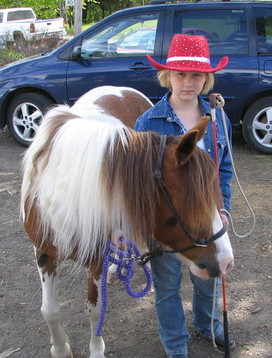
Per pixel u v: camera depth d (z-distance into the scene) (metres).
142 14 6.38
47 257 2.41
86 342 2.95
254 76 6.14
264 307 3.25
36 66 6.70
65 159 1.94
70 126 2.02
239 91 6.21
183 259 2.04
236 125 6.46
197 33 6.28
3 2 20.55
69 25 28.80
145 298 3.38
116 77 6.40
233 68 6.15
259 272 3.66
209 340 2.92
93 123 2.02
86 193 1.89
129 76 6.35
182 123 2.41
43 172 2.04
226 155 2.51
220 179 2.52
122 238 2.00
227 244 1.94
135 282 3.58
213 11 6.25
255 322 3.10
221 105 2.45
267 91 6.22
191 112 2.43
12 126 6.92
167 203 1.88
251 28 6.20
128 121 3.59
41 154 2.07
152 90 6.33
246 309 3.23
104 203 1.90
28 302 3.36
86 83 6.51
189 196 1.83
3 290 3.50
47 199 2.02
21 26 18.45
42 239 2.26
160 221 1.92
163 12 6.32
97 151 1.89
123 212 1.91
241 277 3.60
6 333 3.04
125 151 1.89
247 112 6.34
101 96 3.70
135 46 6.39
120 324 3.11
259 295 3.38
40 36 17.45
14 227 4.48
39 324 3.13
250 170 5.80
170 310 2.59
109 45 6.47
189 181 1.84
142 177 1.87
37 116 6.80
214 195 1.88
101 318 2.32
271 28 6.22
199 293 2.79
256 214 4.62
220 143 2.43
